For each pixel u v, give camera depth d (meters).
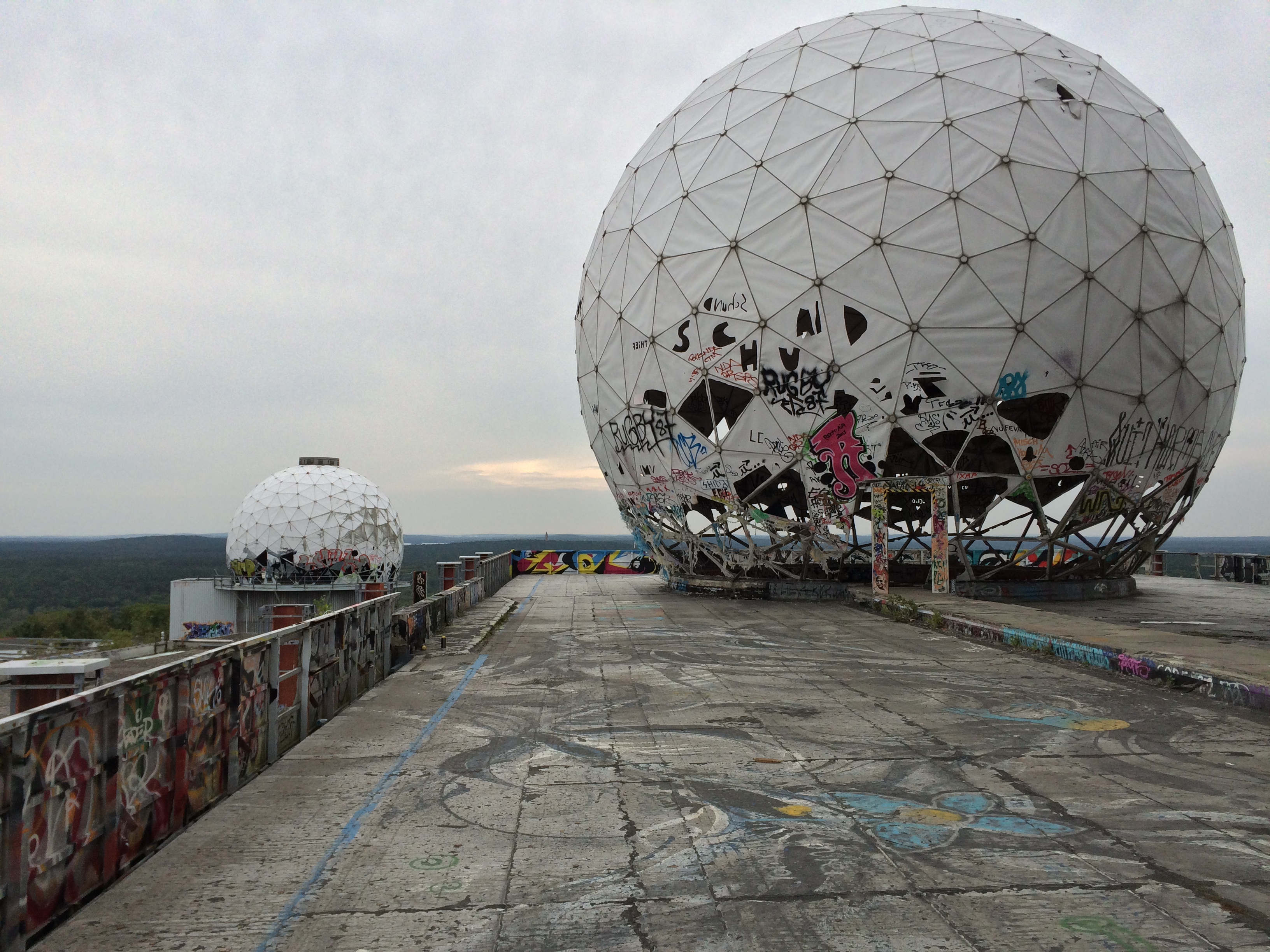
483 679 11.40
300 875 5.08
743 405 21.70
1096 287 19.09
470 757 7.62
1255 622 16.55
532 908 4.60
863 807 6.16
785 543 21.72
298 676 8.37
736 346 20.59
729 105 22.86
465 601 19.53
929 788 6.61
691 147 22.78
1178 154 21.47
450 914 4.54
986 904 4.59
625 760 7.48
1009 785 6.66
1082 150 19.77
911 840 5.52
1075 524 20.80
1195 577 30.73
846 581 21.95
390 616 12.07
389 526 50.75
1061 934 4.24
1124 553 22.86
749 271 20.42
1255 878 4.91
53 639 23.88
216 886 4.93
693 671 11.84
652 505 24.09
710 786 6.70
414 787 6.77
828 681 11.05
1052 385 19.17
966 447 19.66
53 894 4.42
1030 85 20.59
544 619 18.38
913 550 22.27
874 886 4.83
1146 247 19.55
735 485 21.81
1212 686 9.80
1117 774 6.94
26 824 4.18
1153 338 19.61
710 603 21.52
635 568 35.22
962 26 22.59
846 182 19.84
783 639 14.90
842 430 19.92
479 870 5.12
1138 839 5.52
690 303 21.20
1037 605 19.92
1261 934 4.24
